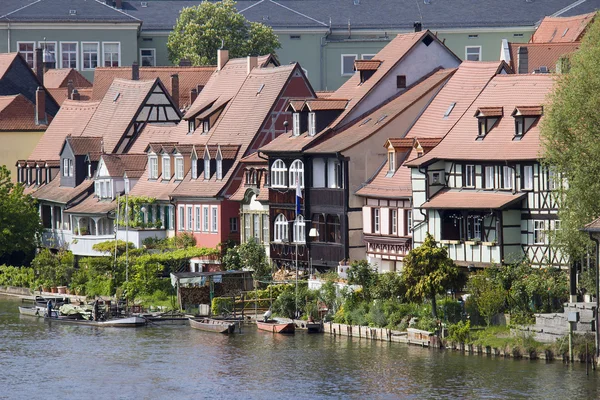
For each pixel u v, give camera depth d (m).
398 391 198.25
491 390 195.38
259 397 199.00
